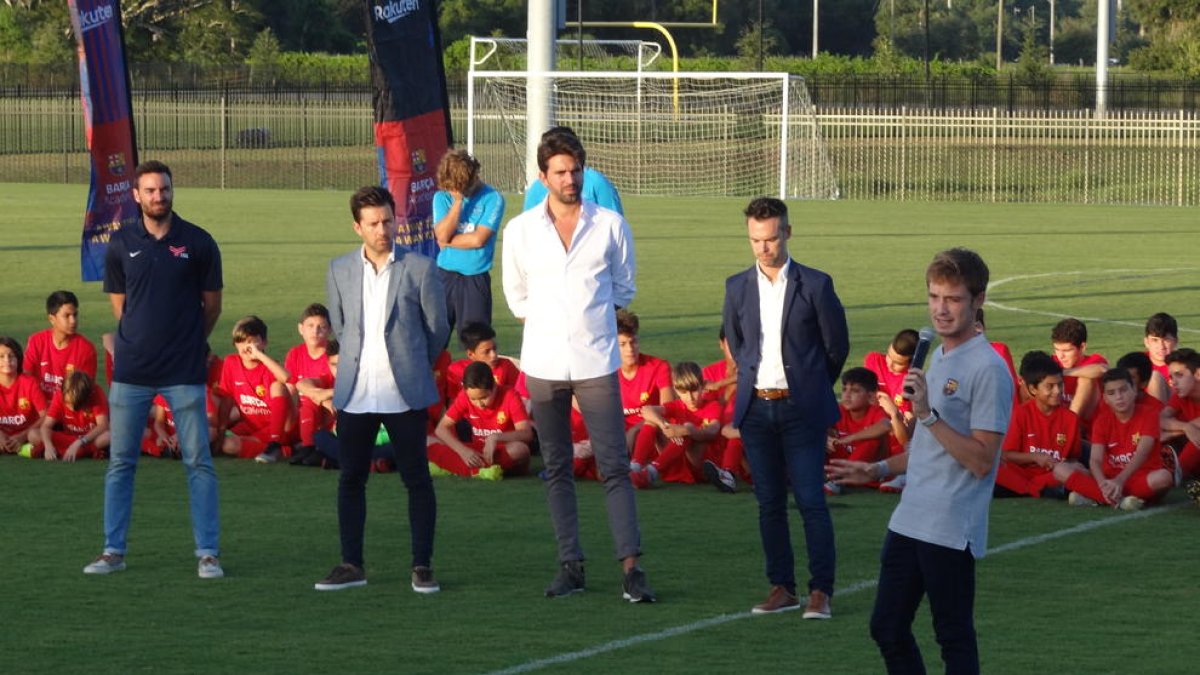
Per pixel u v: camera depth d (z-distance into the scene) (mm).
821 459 8523
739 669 7465
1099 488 11141
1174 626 8211
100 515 10719
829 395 8516
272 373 12719
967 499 6367
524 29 89938
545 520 10766
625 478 8797
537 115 27375
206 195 44094
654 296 23328
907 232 34688
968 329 6414
